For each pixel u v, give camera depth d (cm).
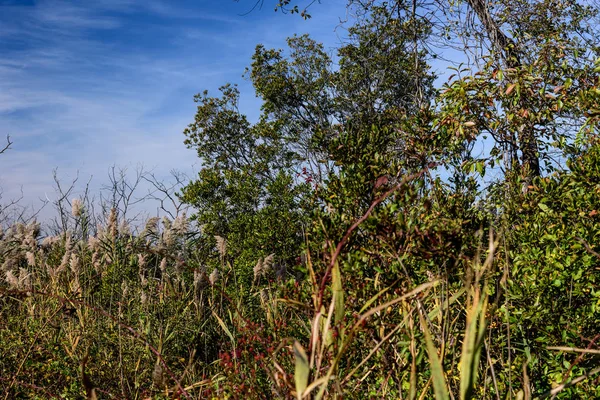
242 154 2419
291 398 212
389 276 286
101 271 652
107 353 472
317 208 330
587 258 321
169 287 598
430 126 491
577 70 567
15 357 456
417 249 283
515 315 319
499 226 393
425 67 923
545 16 745
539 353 314
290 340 193
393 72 1316
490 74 577
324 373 202
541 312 310
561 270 329
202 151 2406
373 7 965
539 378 298
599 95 482
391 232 286
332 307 183
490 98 565
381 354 269
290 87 1959
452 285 292
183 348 499
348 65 1606
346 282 284
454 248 278
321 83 1909
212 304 524
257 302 603
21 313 570
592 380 283
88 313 532
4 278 705
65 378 447
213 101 2389
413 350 226
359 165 354
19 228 727
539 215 387
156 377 275
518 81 558
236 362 292
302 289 304
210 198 1567
